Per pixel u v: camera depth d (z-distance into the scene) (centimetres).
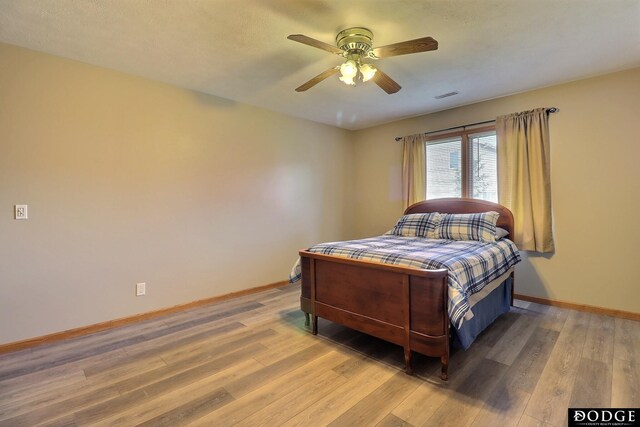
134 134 308
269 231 427
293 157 455
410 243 312
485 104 390
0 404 182
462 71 302
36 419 170
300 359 234
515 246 340
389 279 224
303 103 397
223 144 377
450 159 427
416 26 223
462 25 223
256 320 312
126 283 305
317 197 489
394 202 488
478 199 389
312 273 279
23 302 253
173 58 272
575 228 333
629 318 304
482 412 173
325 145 500
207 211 364
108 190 293
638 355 231
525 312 326
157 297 326
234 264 390
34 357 238
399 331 218
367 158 523
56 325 268
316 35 234
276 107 414
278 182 437
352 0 194
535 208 347
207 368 222
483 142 397
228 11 205
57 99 266
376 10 204
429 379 206
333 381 205
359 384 201
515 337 265
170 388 198
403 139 467
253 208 409
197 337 273
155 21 216
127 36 236
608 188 314
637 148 300
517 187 359
